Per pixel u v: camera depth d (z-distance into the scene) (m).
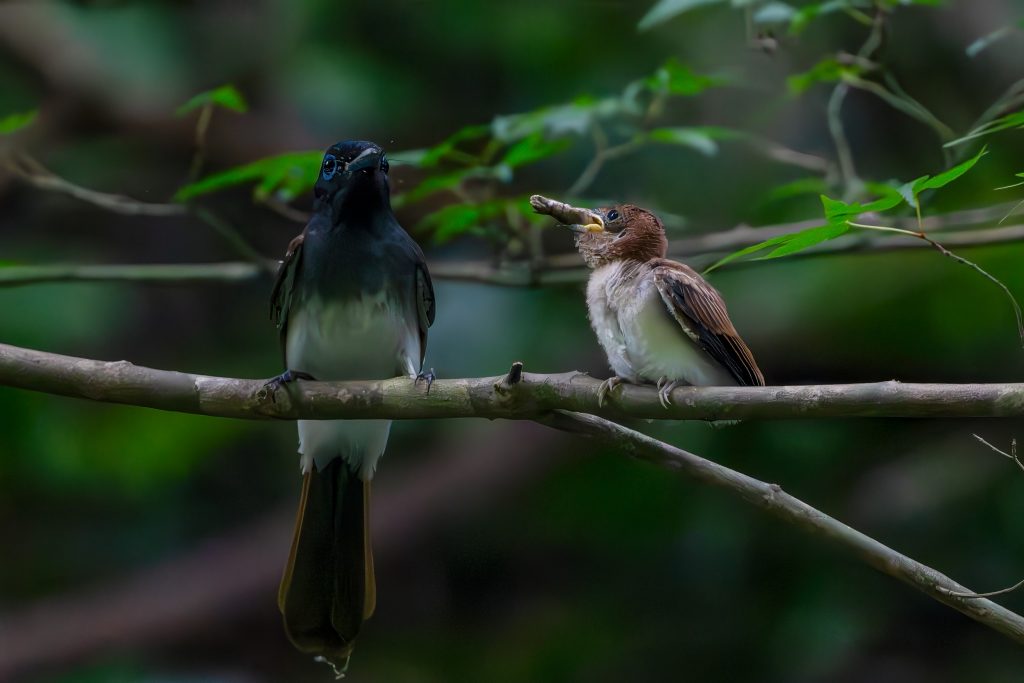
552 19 13.60
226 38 13.68
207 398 6.47
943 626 12.35
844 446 12.75
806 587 12.62
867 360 12.96
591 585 13.58
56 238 13.90
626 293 6.86
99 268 9.56
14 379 6.43
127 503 14.25
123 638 13.45
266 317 14.36
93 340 13.55
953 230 10.61
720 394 5.82
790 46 10.73
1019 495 12.21
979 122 8.49
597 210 7.46
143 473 13.75
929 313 12.51
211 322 14.32
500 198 9.57
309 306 7.50
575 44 13.64
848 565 12.58
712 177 13.01
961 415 5.35
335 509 7.69
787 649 12.46
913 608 12.42
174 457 13.73
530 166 12.68
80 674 13.40
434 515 13.84
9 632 13.43
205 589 13.70
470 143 13.51
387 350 7.57
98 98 13.25
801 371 13.23
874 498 12.51
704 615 12.93
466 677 13.59
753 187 12.95
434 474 14.04
